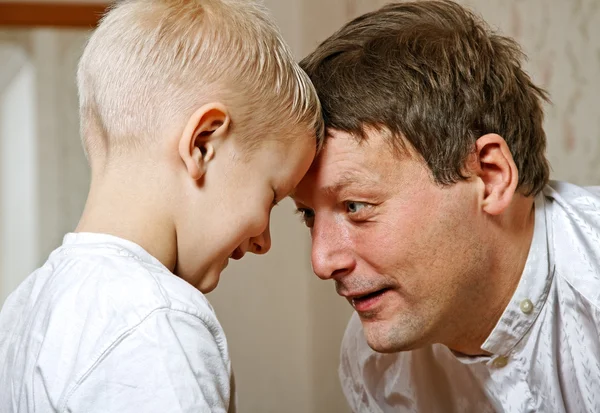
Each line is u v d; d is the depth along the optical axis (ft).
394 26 3.63
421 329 3.62
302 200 3.59
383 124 3.39
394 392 4.42
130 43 3.20
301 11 10.30
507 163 3.51
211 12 3.29
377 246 3.47
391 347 3.63
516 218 3.64
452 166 3.44
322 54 3.64
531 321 3.66
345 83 3.46
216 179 3.18
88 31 10.54
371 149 3.41
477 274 3.58
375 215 3.46
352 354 4.62
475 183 3.51
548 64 6.15
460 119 3.45
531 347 3.69
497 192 3.52
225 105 3.15
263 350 10.28
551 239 3.72
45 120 12.32
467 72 3.51
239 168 3.21
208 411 2.72
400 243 3.46
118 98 3.17
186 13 3.25
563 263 3.64
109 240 3.03
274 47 3.35
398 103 3.39
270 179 3.30
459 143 3.45
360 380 4.59
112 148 3.19
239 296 10.26
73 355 2.79
